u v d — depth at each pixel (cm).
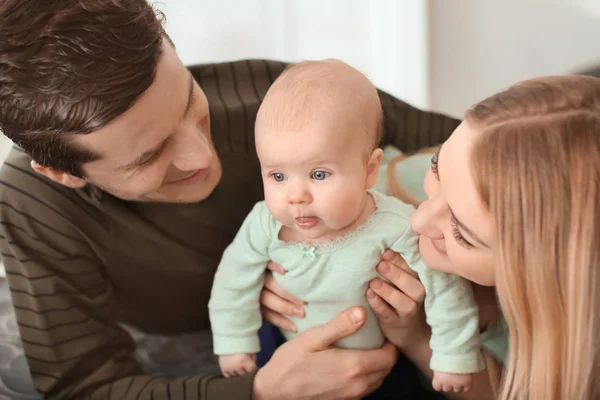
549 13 156
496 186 56
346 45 162
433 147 104
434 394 96
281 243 76
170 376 104
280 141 64
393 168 94
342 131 65
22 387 104
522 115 56
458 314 75
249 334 83
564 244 54
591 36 154
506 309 59
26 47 62
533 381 59
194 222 94
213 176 87
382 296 76
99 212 88
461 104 170
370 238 73
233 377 82
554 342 57
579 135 54
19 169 86
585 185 53
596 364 57
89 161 71
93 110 63
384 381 91
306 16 157
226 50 154
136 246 91
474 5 158
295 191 66
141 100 65
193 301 101
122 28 63
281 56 158
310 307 80
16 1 63
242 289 81
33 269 84
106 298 93
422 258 73
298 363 78
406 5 158
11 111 67
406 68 164
